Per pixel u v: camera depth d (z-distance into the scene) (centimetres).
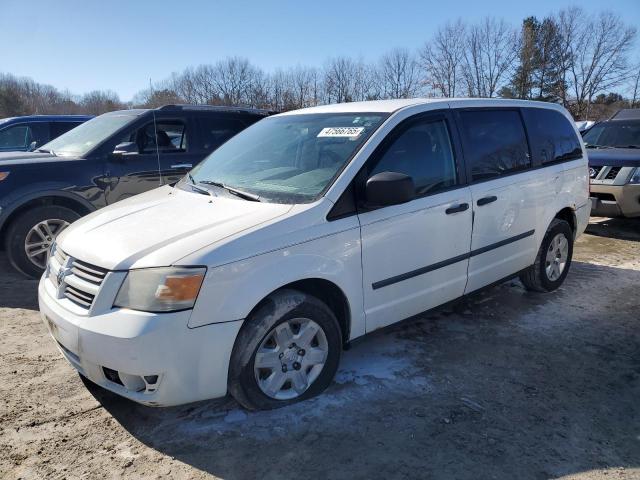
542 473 261
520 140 457
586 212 544
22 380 345
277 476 258
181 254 265
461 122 405
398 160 354
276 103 5206
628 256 668
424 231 360
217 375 274
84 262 285
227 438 286
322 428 295
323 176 330
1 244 557
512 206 432
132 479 256
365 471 261
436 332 425
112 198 588
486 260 420
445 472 261
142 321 256
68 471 261
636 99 5172
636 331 430
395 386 340
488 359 379
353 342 338
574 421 304
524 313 467
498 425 299
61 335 282
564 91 5350
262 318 286
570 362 376
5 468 262
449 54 5331
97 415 308
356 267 323
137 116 620
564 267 526
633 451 278
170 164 629
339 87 5328
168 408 314
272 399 303
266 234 285
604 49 5166
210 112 682
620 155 785
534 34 5212
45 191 542
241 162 392
